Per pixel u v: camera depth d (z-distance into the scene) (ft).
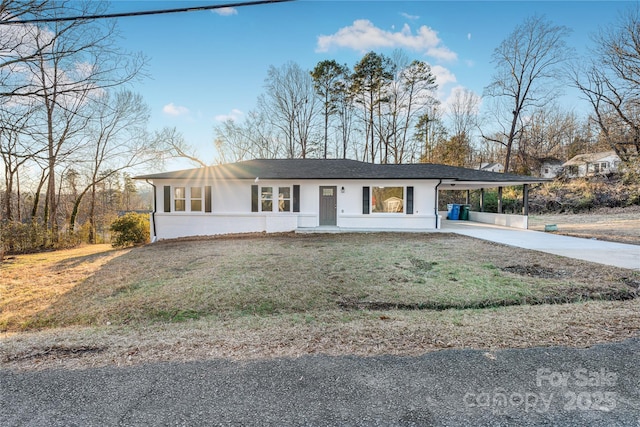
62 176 63.87
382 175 44.98
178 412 6.78
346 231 42.80
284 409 6.82
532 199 79.92
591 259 23.80
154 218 45.73
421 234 40.63
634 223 54.65
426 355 9.21
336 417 6.54
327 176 44.55
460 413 6.59
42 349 10.46
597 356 9.00
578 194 77.66
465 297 16.51
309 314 14.64
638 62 67.41
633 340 10.09
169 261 28.02
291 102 93.45
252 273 22.47
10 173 57.72
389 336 10.84
